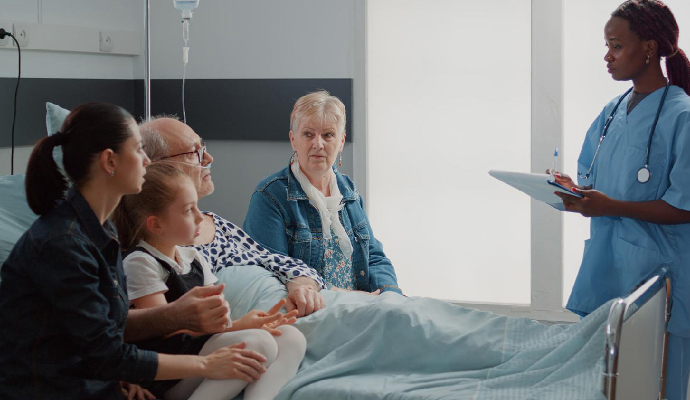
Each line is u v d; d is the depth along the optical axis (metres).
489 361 1.81
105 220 1.62
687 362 2.18
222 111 3.85
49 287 1.44
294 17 3.72
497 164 3.61
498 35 3.53
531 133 3.46
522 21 3.48
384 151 3.76
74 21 3.46
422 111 3.68
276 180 2.53
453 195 3.70
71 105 3.45
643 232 2.21
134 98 3.97
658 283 1.96
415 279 3.81
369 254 2.67
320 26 3.69
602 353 1.66
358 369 1.83
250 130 3.83
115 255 1.58
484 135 3.61
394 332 1.86
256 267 2.24
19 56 2.98
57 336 1.50
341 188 2.64
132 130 1.54
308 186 2.50
